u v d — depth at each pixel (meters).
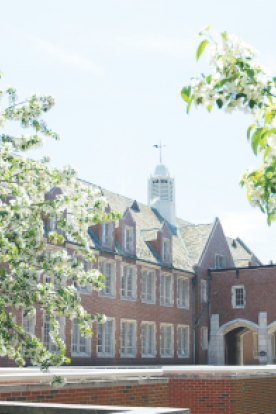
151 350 37.53
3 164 11.30
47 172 11.73
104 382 11.15
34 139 11.50
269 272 42.16
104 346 33.16
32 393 9.95
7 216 10.57
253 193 6.57
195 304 42.56
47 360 10.48
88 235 33.66
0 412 7.65
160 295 38.84
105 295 33.47
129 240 36.75
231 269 43.53
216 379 14.14
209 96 5.94
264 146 6.27
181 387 14.40
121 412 6.54
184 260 43.25
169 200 48.88
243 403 14.25
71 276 10.92
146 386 12.25
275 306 41.41
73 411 7.00
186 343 41.22
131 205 44.19
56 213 11.55
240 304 42.97
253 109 6.09
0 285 10.19
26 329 27.52
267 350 41.06
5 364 25.59
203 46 5.89
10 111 11.79
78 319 11.23
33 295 10.43
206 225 47.38
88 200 11.84
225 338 45.12
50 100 12.04
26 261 10.71
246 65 5.98
